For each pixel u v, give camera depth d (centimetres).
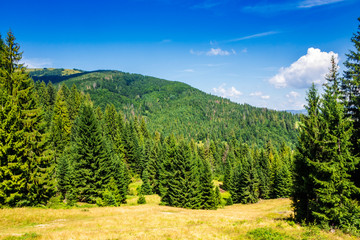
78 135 4534
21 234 1504
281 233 1521
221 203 5847
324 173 1741
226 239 1441
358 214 1580
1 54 2862
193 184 4288
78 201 4050
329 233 1536
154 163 6381
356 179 1906
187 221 2241
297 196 1975
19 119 2661
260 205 5606
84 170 3953
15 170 2458
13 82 2883
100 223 2073
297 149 1977
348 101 2036
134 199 5228
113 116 9725
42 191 2867
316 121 1847
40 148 2884
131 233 1580
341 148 1714
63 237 1428
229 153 11494
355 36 2041
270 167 7962
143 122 13138
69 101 9862
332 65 2184
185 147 4559
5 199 2350
